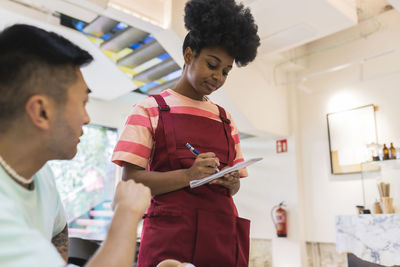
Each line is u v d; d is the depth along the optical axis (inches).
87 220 214.1
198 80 53.2
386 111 170.4
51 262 19.9
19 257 19.2
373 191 163.9
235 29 52.5
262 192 206.4
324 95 195.5
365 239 131.3
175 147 49.5
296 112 203.0
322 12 135.9
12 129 24.9
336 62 193.5
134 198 26.7
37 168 27.4
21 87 24.3
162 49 151.8
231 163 55.0
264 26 146.7
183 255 43.9
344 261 173.9
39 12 117.0
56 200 35.1
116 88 195.3
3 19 118.6
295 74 208.8
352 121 181.2
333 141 186.5
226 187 51.4
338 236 139.6
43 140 26.0
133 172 47.9
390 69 172.9
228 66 54.5
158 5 127.7
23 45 24.7
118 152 48.3
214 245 45.5
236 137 61.1
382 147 166.6
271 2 129.4
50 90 25.3
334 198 181.6
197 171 45.3
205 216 45.9
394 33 174.6
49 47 25.5
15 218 20.6
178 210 45.6
